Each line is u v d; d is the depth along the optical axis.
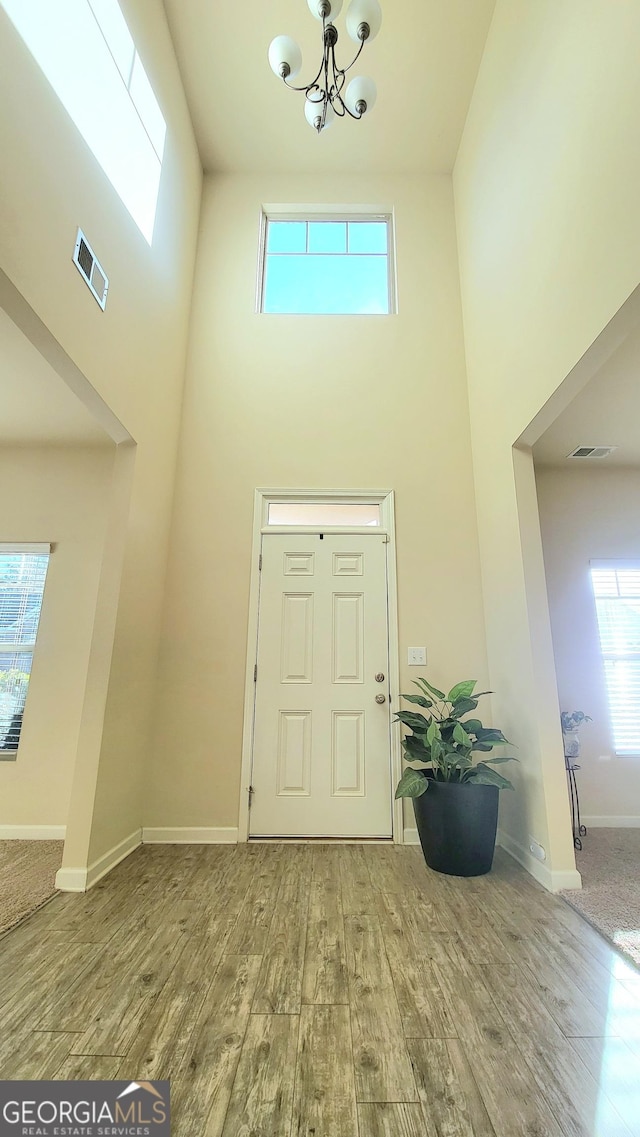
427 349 3.70
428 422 3.55
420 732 2.69
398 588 3.28
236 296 3.80
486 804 2.49
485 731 2.65
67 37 2.05
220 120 3.76
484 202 3.34
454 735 2.49
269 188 4.08
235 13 3.19
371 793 3.00
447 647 3.20
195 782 3.00
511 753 2.79
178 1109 1.13
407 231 3.97
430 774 2.69
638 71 1.72
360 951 1.79
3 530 3.35
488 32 3.24
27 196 1.72
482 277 3.36
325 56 2.22
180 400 3.52
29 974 1.63
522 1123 1.11
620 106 1.82
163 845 2.87
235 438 3.50
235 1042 1.33
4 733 3.12
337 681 3.14
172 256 3.33
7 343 2.35
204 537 3.33
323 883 2.36
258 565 3.29
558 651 3.47
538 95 2.53
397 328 3.74
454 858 2.46
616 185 1.84
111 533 2.66
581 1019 1.44
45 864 2.57
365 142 3.90
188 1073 1.23
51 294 1.86
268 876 2.44
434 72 3.46
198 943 1.83
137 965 1.69
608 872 2.50
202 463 3.45
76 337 2.06
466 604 3.26
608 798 3.30
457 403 3.59
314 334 3.73
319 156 4.00
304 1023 1.41
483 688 3.14
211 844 2.90
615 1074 1.24
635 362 2.37
